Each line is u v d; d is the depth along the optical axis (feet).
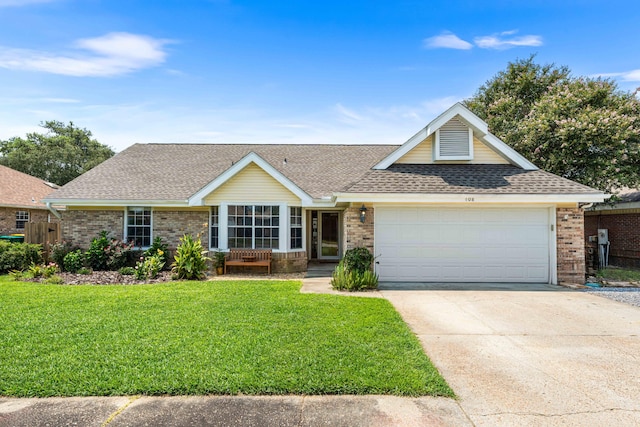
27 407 12.48
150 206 48.44
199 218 48.73
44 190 89.66
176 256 41.55
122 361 15.83
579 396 13.50
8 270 43.32
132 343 18.04
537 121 52.47
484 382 14.61
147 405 12.60
